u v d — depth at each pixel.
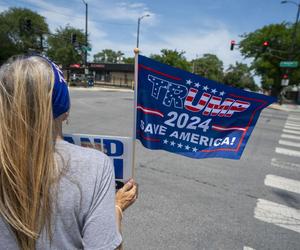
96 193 0.92
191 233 3.02
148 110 2.05
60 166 0.90
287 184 4.71
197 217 3.36
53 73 0.97
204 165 5.44
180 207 3.59
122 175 1.80
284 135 9.63
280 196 4.17
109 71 51.66
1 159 0.86
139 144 6.75
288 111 23.69
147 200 3.74
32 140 0.88
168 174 4.82
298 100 49.47
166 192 4.05
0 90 0.90
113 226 0.94
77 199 0.89
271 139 8.73
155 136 2.08
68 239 0.91
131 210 3.44
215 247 2.80
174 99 2.03
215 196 4.02
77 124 9.01
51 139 0.91
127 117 11.02
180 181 4.53
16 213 0.87
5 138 0.87
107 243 0.91
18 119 0.88
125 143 1.75
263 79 43.62
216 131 2.07
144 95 2.03
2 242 0.89
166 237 2.91
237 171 5.23
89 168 0.93
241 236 3.02
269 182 4.75
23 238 0.88
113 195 0.97
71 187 0.89
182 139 2.08
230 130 2.07
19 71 0.91
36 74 0.91
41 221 0.87
